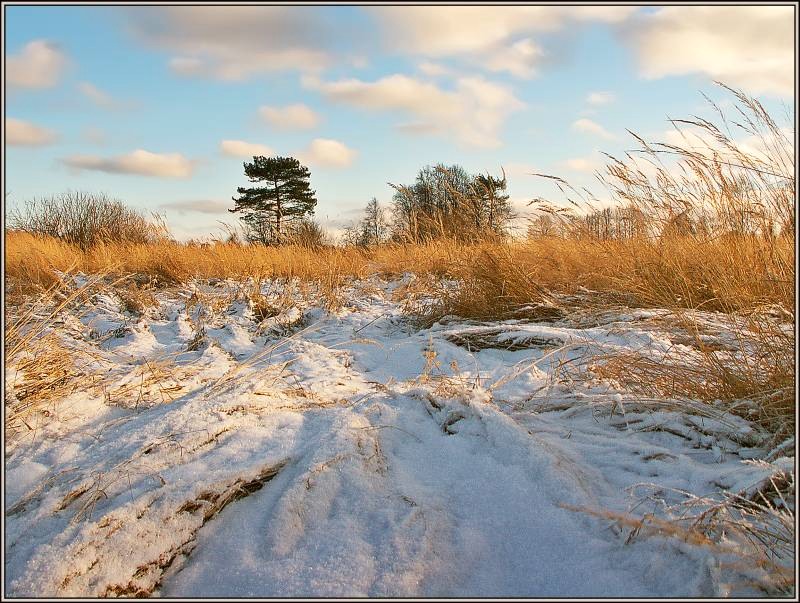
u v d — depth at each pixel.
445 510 2.44
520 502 2.46
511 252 6.70
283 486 2.54
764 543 2.09
